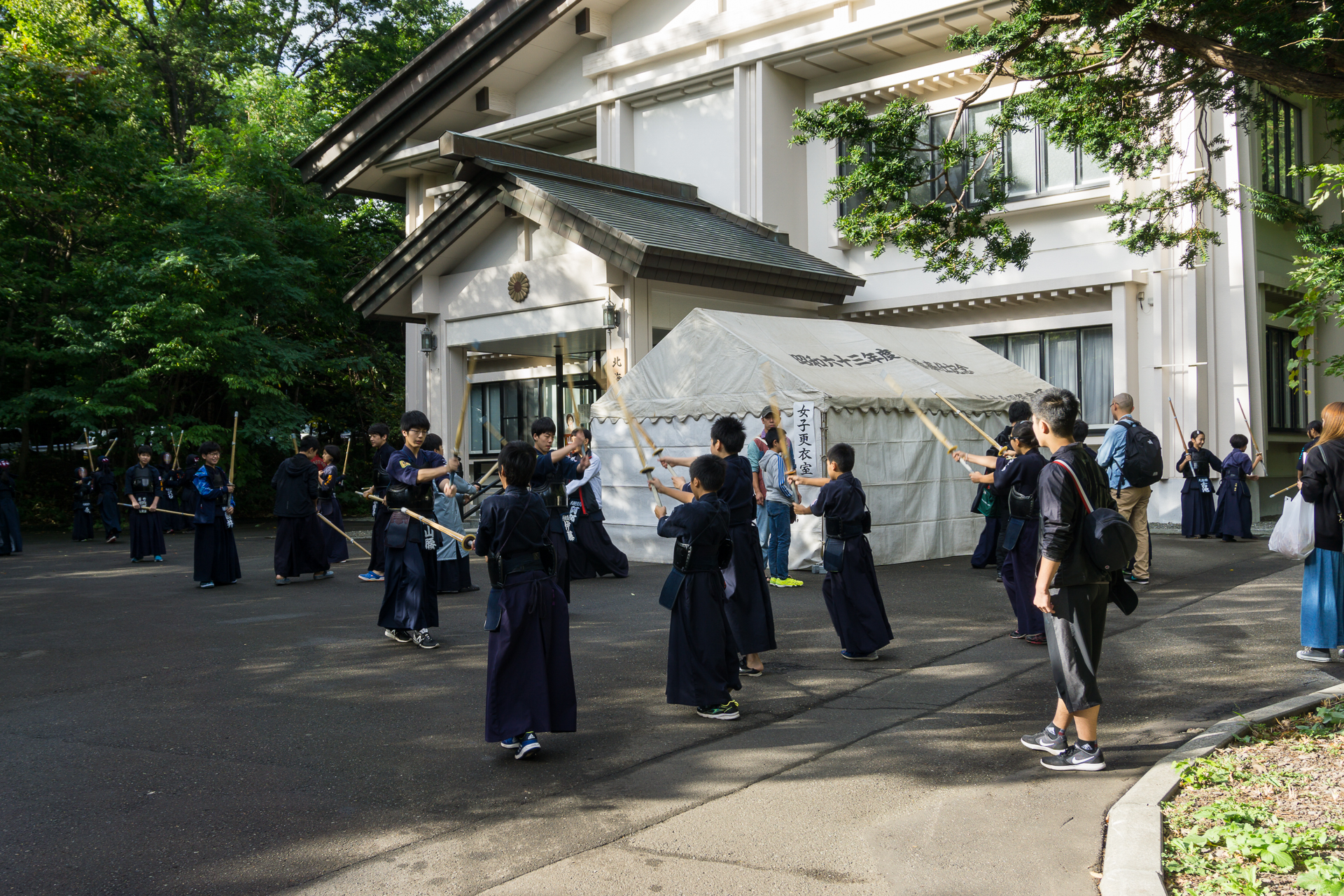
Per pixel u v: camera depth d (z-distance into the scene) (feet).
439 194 79.46
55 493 84.99
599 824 14.55
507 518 17.70
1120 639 25.66
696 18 69.26
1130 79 30.58
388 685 23.39
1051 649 16.25
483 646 27.76
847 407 40.60
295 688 23.17
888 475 42.47
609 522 47.19
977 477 27.20
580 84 75.46
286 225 83.56
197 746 18.80
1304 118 61.57
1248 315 55.57
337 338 94.12
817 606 32.71
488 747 18.48
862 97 64.34
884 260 64.80
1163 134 40.57
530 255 58.70
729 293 57.82
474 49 74.59
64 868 13.29
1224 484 48.14
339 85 110.83
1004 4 56.75
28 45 72.18
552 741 18.72
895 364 46.37
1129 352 55.67
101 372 74.64
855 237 32.32
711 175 68.44
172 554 56.03
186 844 14.06
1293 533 22.57
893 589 35.17
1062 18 27.73
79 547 61.62
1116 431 34.47
